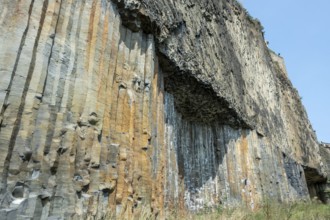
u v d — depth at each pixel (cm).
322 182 3266
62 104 739
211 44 1681
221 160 1698
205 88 1485
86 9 881
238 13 2333
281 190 2031
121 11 1040
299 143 2830
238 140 1836
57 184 674
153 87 1153
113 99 915
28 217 596
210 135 1748
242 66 2080
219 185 1628
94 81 837
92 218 730
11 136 613
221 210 1305
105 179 802
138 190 922
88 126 783
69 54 792
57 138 698
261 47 2625
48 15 759
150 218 903
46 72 716
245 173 1764
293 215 1225
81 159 743
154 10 1164
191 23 1517
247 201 1678
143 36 1147
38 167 643
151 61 1130
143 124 1021
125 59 1027
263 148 2012
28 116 652
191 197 1490
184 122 1666
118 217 805
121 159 883
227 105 1648
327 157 3634
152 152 1029
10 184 591
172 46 1295
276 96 2630
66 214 669
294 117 3008
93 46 866
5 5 696
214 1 1920
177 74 1355
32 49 695
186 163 1541
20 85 651
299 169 2561
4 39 664
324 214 1225
